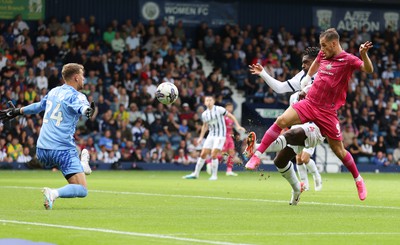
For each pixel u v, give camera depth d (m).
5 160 50.59
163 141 55.28
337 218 19.12
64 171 20.62
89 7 63.38
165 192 29.17
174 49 61.75
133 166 53.69
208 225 17.16
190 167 55.09
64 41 57.91
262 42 64.69
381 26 71.81
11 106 21.45
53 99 20.66
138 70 58.22
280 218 18.92
